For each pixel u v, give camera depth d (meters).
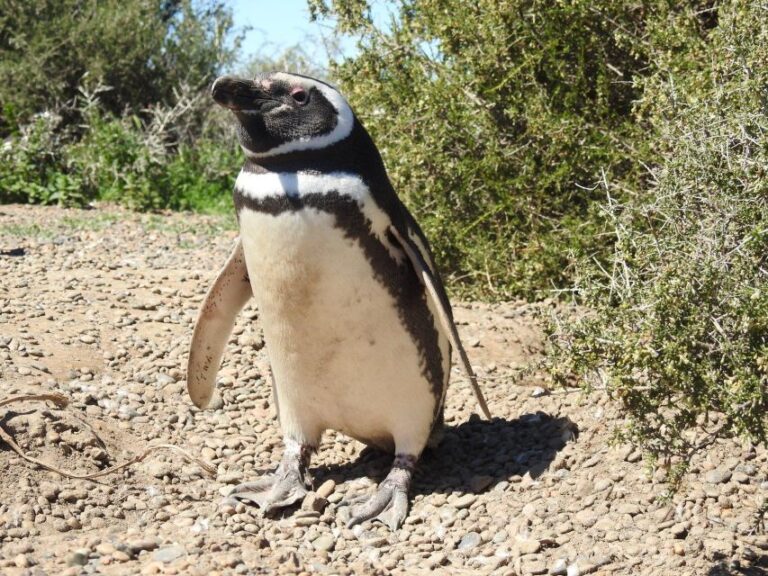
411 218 1.32
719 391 1.04
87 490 1.24
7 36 5.20
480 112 2.12
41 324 1.76
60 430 1.32
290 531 1.22
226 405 1.59
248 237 1.21
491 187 2.14
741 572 1.10
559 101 2.09
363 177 1.19
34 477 1.23
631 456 1.30
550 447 1.38
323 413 1.31
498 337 1.87
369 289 1.21
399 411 1.29
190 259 2.51
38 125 4.08
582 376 1.27
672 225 1.12
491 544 1.19
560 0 1.97
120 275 2.16
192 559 1.07
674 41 1.82
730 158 1.11
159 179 4.01
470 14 2.11
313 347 1.24
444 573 1.12
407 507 1.28
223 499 1.27
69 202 3.78
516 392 1.61
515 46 2.10
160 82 5.25
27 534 1.12
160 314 1.88
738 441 1.33
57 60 5.06
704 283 1.03
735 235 1.08
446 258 2.23
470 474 1.37
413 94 2.21
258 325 1.84
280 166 1.19
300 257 1.18
